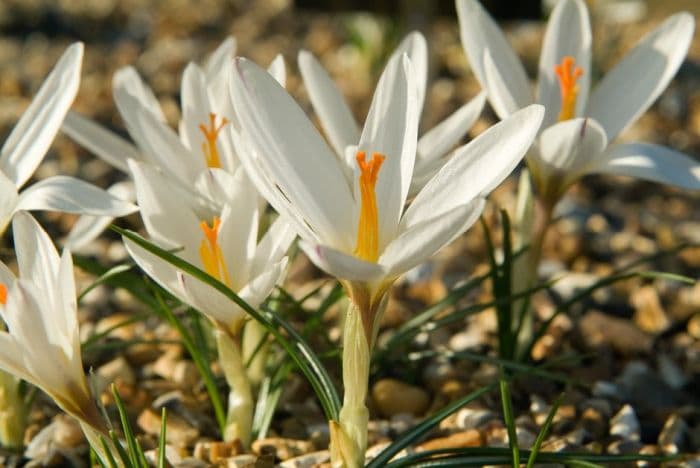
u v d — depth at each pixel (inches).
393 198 12.0
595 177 24.6
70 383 12.1
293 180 11.8
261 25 41.1
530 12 29.2
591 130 13.2
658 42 14.2
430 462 12.8
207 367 13.9
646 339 16.4
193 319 14.5
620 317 17.3
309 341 15.6
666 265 19.4
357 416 12.2
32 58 36.7
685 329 17.0
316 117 28.8
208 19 41.6
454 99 30.5
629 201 23.8
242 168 12.7
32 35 39.8
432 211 11.9
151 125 13.6
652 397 15.5
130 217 20.2
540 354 15.7
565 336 16.4
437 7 28.2
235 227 12.7
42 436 14.2
